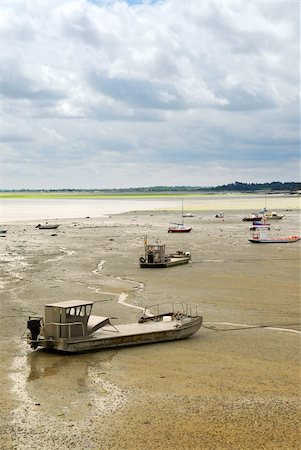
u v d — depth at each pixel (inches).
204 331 1489.9
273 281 2204.7
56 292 2046.0
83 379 1143.6
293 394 1055.0
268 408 992.9
